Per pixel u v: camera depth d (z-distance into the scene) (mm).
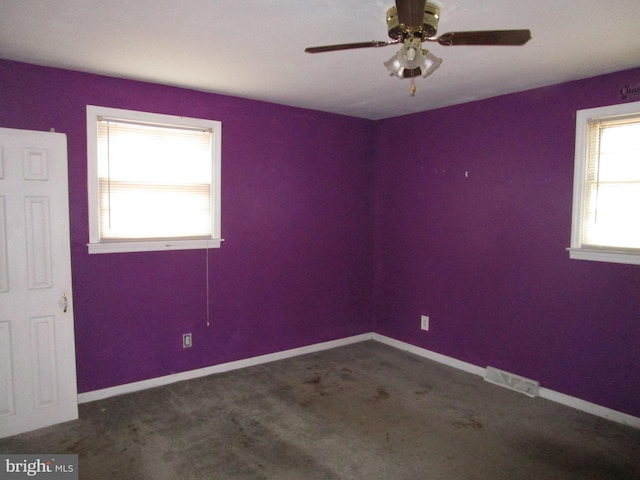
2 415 2803
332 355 4469
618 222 3043
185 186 3643
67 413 3012
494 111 3740
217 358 3932
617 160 3035
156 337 3590
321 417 3115
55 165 2926
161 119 3463
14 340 2824
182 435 2842
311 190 4426
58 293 2965
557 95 3320
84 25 2314
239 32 2396
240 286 4016
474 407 3297
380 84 3414
